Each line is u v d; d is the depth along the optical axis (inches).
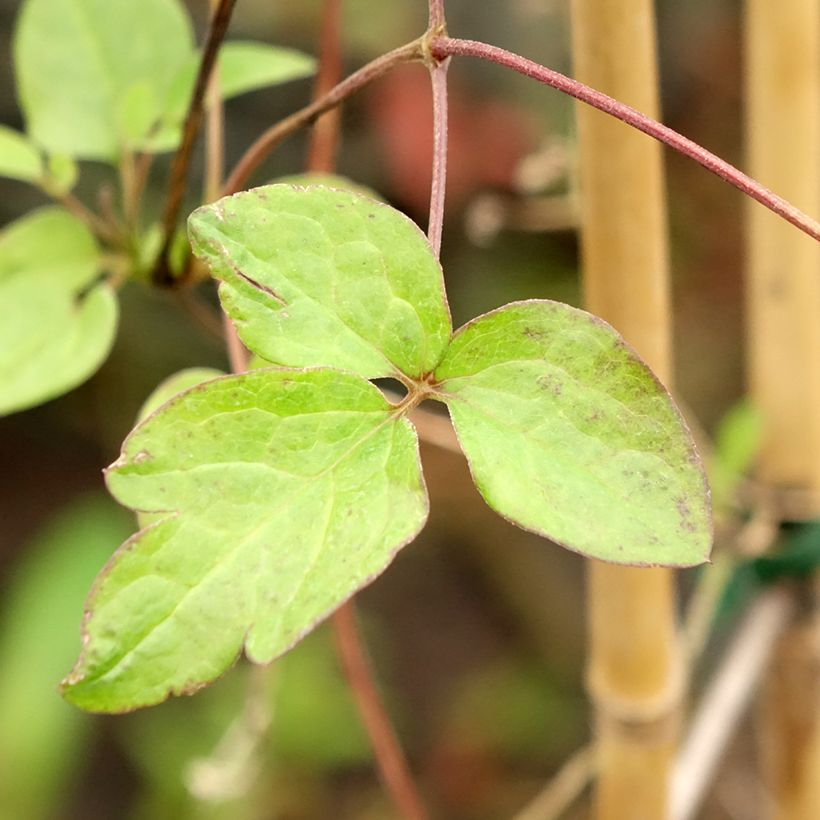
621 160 18.6
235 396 15.4
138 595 15.2
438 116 16.1
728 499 24.2
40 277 19.9
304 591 15.3
